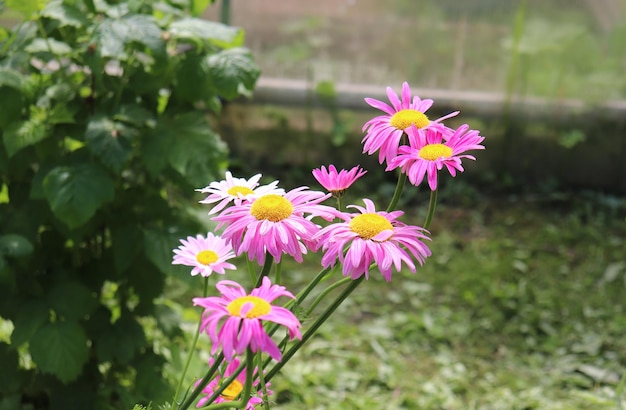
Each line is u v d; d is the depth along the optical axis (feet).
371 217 3.46
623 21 15.49
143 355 7.95
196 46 7.85
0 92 6.98
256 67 7.59
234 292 3.26
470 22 15.76
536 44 15.70
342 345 10.93
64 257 7.97
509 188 16.16
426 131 3.77
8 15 7.64
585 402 9.90
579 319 11.87
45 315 7.26
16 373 7.67
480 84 16.12
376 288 12.46
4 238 6.77
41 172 7.14
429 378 10.39
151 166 7.29
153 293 7.91
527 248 13.85
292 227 3.45
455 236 14.16
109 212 7.68
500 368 10.75
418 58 16.02
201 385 3.67
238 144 16.47
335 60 16.05
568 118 16.08
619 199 15.99
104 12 7.38
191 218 7.97
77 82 7.63
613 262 13.50
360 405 9.61
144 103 7.84
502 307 12.02
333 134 16.26
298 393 9.73
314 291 12.19
